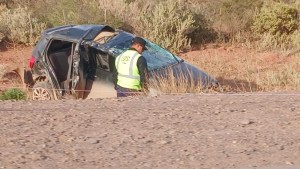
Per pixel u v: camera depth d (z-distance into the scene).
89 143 8.20
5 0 29.47
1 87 17.58
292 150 7.82
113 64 14.80
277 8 24.45
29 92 15.73
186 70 14.58
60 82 15.36
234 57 22.62
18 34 24.58
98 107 10.55
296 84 17.09
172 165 7.27
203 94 12.05
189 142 8.23
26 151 7.84
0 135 8.63
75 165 7.29
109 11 24.97
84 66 14.98
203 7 26.23
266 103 10.66
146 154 7.71
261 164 7.29
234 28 25.12
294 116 9.59
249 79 18.78
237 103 10.73
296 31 24.22
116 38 15.45
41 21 25.42
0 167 7.21
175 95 12.02
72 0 25.52
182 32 23.80
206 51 23.64
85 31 15.49
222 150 7.84
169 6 24.44
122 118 9.61
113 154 7.71
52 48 15.62
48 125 9.21
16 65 21.38
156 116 9.72
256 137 8.42
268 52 23.12
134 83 13.34
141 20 24.61
